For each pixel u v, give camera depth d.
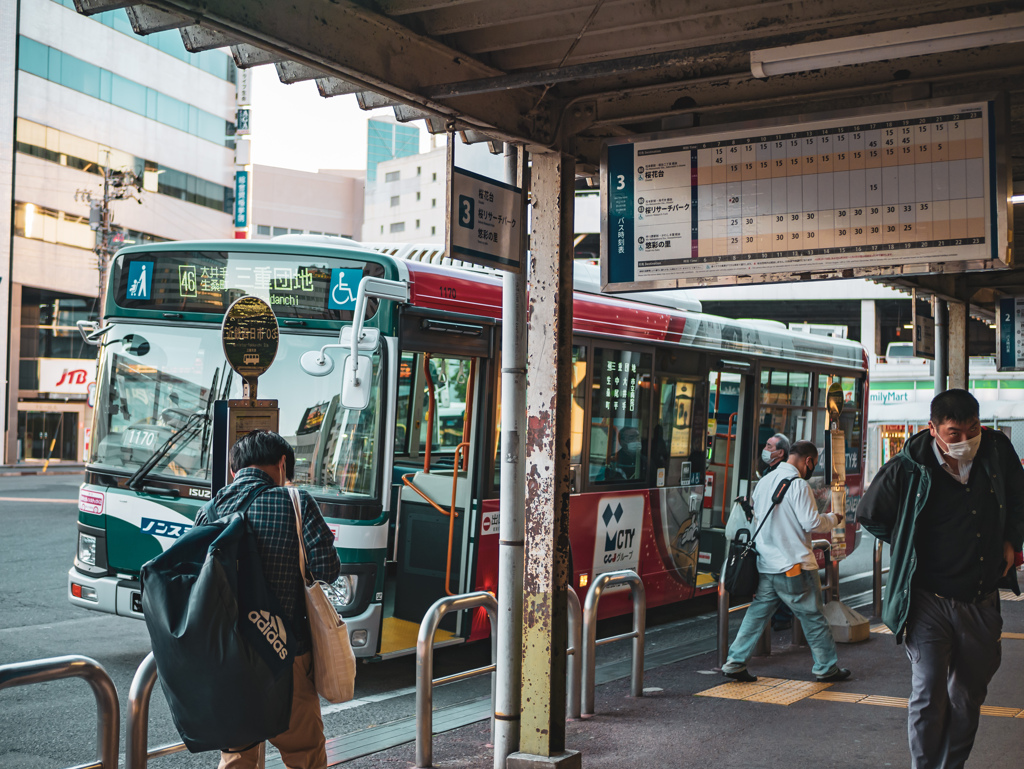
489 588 7.64
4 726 5.88
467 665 8.09
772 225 4.71
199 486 7.07
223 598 3.28
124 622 9.04
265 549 3.56
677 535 9.80
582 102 4.85
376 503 6.80
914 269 4.45
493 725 5.32
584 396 8.51
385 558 6.88
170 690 3.30
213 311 7.37
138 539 7.21
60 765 5.20
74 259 41.16
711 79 4.57
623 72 3.91
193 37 3.81
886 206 4.51
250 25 3.44
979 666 4.14
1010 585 4.27
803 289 40.75
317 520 3.70
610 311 8.91
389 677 7.50
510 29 4.26
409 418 9.16
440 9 4.09
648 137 4.95
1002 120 4.33
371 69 3.93
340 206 90.25
